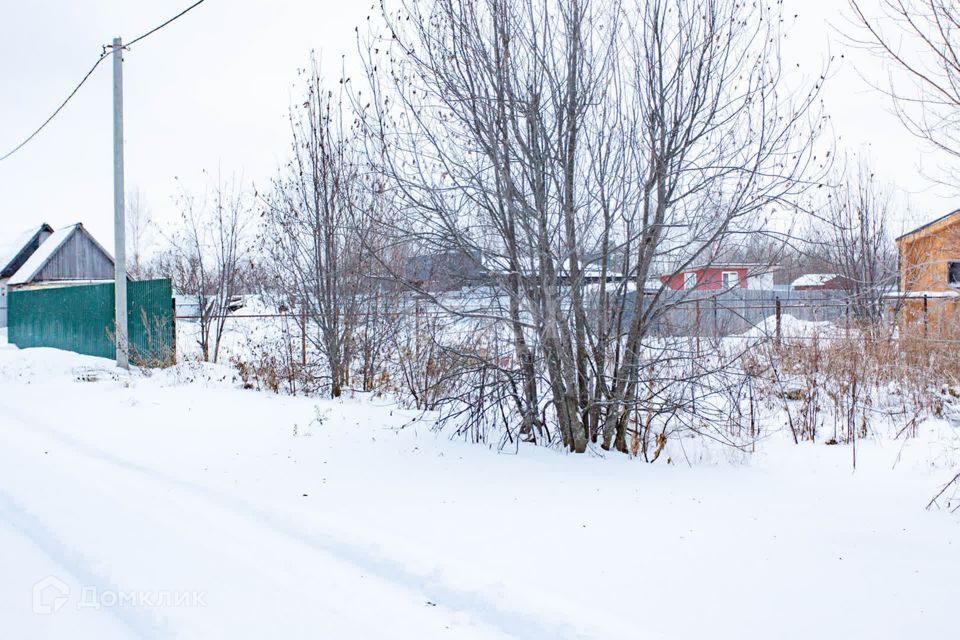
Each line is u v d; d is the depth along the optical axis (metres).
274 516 4.39
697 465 5.95
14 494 4.97
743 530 4.12
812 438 7.37
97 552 3.84
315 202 10.27
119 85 13.78
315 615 3.10
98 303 16.19
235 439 6.71
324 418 7.68
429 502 4.65
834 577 3.43
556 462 5.80
